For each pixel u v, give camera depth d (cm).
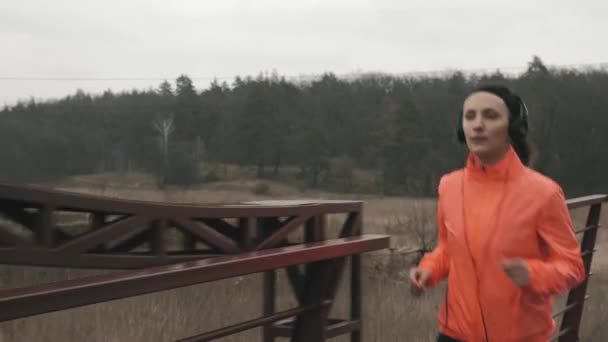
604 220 2997
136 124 12025
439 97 10119
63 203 340
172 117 12025
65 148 10956
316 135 11519
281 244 457
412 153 9719
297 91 12344
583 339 738
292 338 449
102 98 12631
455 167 9156
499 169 312
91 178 10538
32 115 11675
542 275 293
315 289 436
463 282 319
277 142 11844
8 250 333
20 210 352
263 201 476
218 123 12444
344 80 12444
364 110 11694
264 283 507
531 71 9106
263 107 11981
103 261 363
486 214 312
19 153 10556
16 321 687
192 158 11425
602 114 8581
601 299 980
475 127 311
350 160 11262
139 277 271
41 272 952
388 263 1370
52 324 682
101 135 11600
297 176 11525
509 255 308
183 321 717
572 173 8519
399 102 10269
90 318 706
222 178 11219
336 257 432
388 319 798
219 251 415
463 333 321
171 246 933
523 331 312
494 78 9206
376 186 10025
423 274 337
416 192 9231
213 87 13312
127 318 705
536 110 8119
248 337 689
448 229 323
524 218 306
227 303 816
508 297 308
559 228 307
